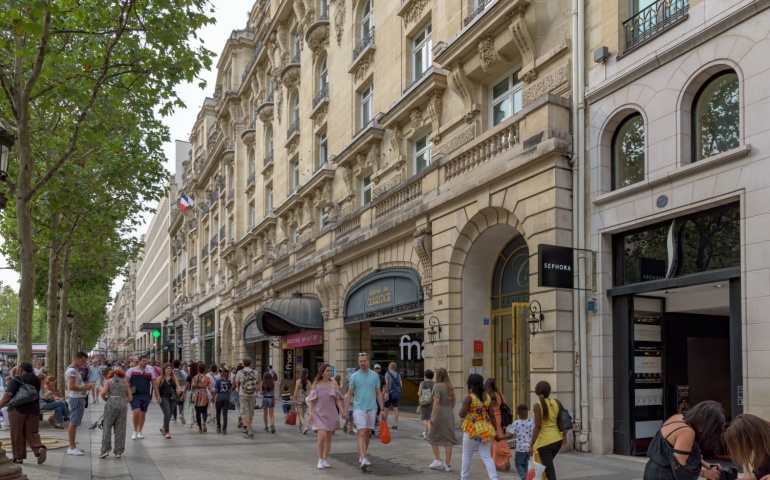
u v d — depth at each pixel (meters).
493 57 13.65
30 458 9.98
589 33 11.37
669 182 9.56
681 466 3.80
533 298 11.45
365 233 17.94
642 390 10.52
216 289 44.06
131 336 122.12
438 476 8.70
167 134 19.83
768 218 8.02
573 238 11.08
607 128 10.88
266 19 36.19
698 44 9.22
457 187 13.67
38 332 109.75
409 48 18.33
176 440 12.84
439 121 16.22
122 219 22.70
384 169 18.97
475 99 14.73
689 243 9.44
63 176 16.28
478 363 13.92
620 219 10.38
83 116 11.00
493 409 8.21
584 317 10.73
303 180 27.03
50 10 9.36
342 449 11.42
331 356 20.81
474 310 14.02
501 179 12.49
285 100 30.67
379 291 17.59
